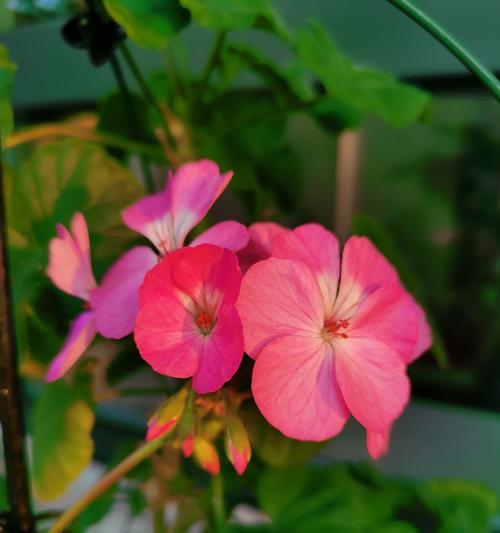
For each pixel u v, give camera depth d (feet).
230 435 0.99
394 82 1.28
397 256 1.25
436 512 1.26
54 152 1.18
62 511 1.04
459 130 1.66
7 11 1.69
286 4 1.59
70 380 1.23
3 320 0.98
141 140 1.34
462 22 1.39
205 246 0.96
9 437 1.00
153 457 1.25
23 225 1.20
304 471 1.29
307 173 1.78
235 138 1.41
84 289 1.08
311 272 1.00
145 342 0.96
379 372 1.00
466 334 1.73
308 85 1.53
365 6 1.49
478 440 1.58
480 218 1.73
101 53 1.16
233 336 0.95
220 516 1.22
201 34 1.63
